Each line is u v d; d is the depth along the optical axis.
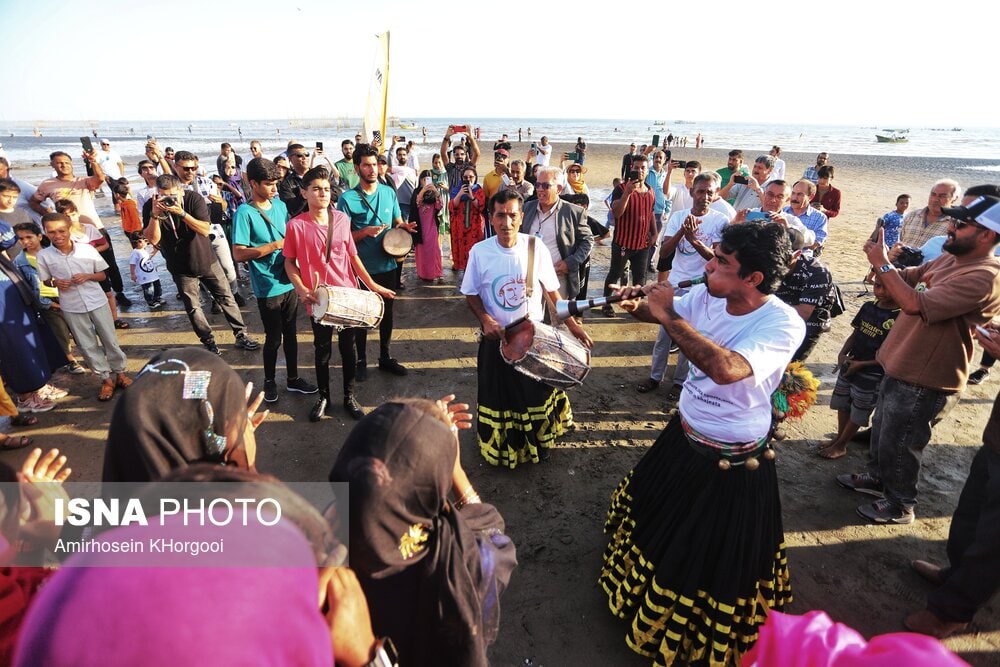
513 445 3.98
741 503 2.37
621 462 4.19
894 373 3.23
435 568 1.43
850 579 3.15
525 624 2.87
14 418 4.59
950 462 4.24
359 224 5.23
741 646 2.47
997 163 41.72
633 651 2.72
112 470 1.55
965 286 2.79
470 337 6.44
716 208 5.00
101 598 0.62
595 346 6.25
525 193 7.00
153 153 10.52
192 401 1.58
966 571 2.61
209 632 0.61
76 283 4.59
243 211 4.42
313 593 0.79
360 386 5.29
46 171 26.41
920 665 0.77
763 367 2.04
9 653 1.22
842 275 8.84
